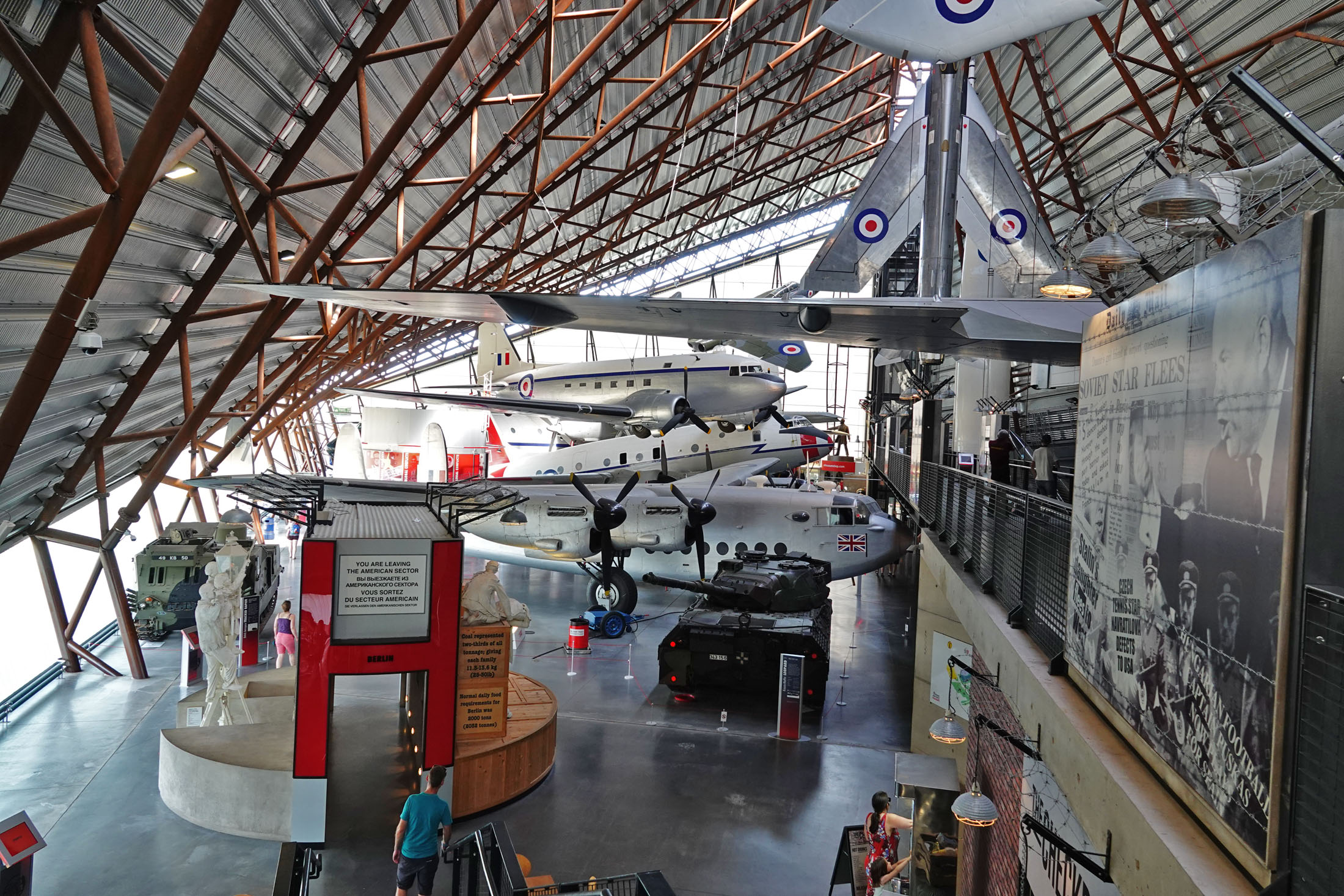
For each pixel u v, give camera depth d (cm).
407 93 1397
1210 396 326
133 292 1224
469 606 1059
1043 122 1880
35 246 759
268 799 944
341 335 3034
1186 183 436
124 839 939
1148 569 392
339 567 918
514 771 1045
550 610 2123
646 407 2344
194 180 1149
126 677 1558
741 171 3094
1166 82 1412
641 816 1013
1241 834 286
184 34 920
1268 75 1197
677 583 1642
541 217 2761
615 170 2331
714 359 2611
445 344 4869
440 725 965
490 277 3291
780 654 1377
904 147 971
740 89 2061
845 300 878
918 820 853
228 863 889
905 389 2725
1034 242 961
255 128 1173
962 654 1096
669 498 2047
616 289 4900
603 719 1345
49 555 1529
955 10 479
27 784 1086
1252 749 279
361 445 4053
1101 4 455
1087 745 416
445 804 777
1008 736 589
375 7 1120
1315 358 250
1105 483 470
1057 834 540
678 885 857
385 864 866
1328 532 253
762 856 923
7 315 935
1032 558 660
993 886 707
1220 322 319
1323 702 241
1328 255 252
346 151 1441
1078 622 512
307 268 1232
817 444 2786
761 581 1528
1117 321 459
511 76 1580
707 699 1458
